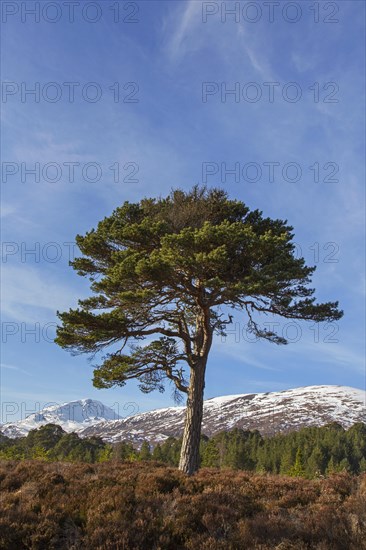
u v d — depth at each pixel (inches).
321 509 412.2
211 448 2449.6
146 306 665.6
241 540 353.1
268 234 626.5
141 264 585.3
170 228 677.3
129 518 375.6
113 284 640.4
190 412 651.5
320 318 689.6
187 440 633.6
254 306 691.4
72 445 3344.0
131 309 658.2
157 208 753.6
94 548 331.6
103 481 464.4
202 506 404.8
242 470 648.4
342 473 550.9
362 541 344.8
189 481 495.5
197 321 733.9
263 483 518.9
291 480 550.6
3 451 2412.6
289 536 360.2
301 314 689.0
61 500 403.5
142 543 341.7
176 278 642.8
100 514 375.2
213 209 726.5
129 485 457.4
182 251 623.8
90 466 570.3
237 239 600.1
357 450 3508.9
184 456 622.8
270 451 3346.5
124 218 741.3
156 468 601.6
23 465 539.2
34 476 485.7
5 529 343.9
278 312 691.4
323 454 3176.7
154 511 393.4
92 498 410.6
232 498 436.5
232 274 643.5
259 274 599.8
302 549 339.3
